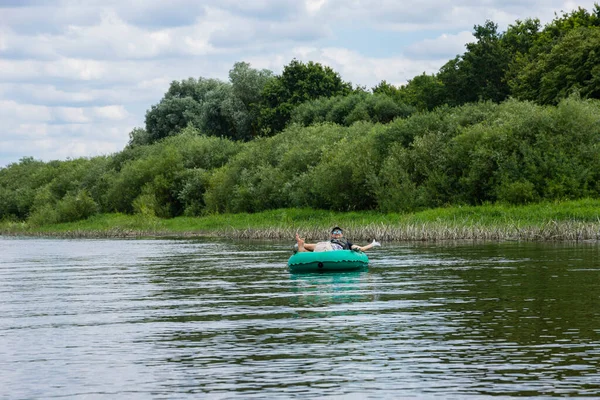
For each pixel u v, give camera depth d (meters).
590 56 55.66
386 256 26.58
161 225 65.12
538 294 15.51
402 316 13.30
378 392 8.43
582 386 8.50
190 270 23.80
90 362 10.30
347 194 53.88
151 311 14.88
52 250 39.44
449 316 13.16
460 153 48.34
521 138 46.78
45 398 8.54
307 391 8.53
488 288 16.78
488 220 42.19
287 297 16.28
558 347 10.41
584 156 44.53
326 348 10.73
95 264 28.17
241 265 25.02
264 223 55.59
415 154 50.78
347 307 14.55
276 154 65.88
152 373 9.55
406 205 48.56
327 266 21.62
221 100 98.06
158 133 106.88
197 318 13.75
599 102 49.66
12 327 13.34
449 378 8.95
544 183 44.34
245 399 8.29
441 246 31.75
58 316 14.59
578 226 35.16
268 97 90.25
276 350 10.68
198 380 9.14
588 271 19.86
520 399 8.08
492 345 10.65
